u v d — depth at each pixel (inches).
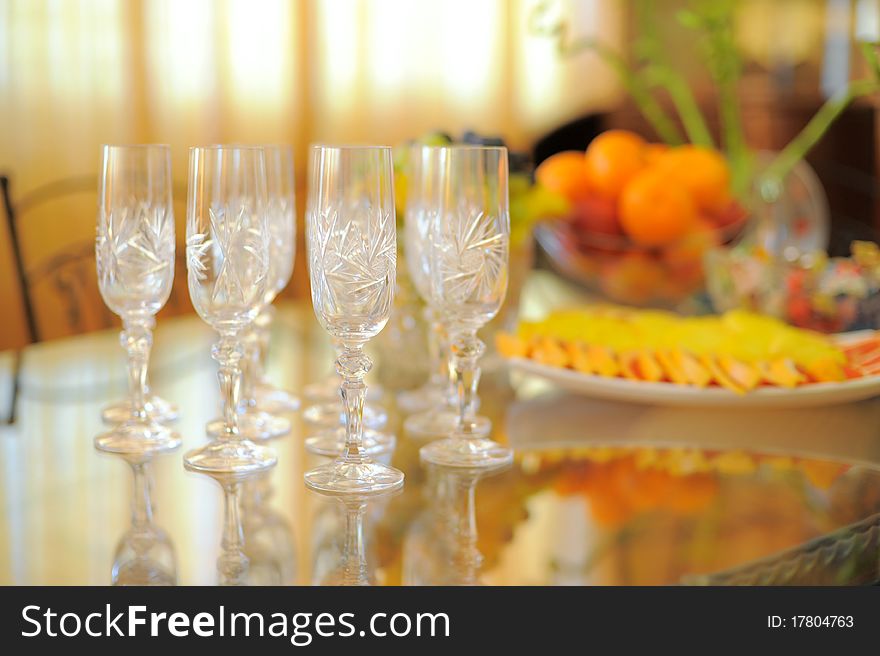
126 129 136.2
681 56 188.7
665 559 31.3
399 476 38.8
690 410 50.0
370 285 37.2
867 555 31.7
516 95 191.5
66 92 129.3
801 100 173.2
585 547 32.2
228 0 149.1
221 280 39.4
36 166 127.0
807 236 79.9
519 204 56.9
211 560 31.2
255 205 39.3
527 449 43.4
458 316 42.6
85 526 33.9
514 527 34.1
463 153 40.8
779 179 80.1
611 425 47.3
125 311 43.6
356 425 39.6
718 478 39.3
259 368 52.2
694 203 75.9
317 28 163.8
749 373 47.4
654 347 52.1
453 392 48.3
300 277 130.3
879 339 54.8
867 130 175.8
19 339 124.7
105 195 42.3
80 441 43.8
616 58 82.9
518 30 189.8
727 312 63.6
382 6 173.0
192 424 46.7
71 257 90.7
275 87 157.5
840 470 40.4
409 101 178.9
